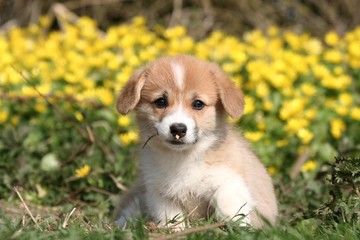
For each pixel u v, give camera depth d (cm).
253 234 637
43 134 1116
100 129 1084
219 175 734
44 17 1730
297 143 1083
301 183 916
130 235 638
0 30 1859
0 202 931
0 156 1038
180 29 1392
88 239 630
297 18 1841
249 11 1834
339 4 1838
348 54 1321
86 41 1452
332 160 921
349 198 723
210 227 650
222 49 1312
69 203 926
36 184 970
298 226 699
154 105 751
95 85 1256
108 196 933
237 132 803
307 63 1294
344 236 637
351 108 1171
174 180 748
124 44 1373
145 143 766
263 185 769
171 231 686
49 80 1241
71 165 998
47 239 631
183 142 721
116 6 1892
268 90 1187
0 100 1180
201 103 743
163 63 770
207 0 1847
